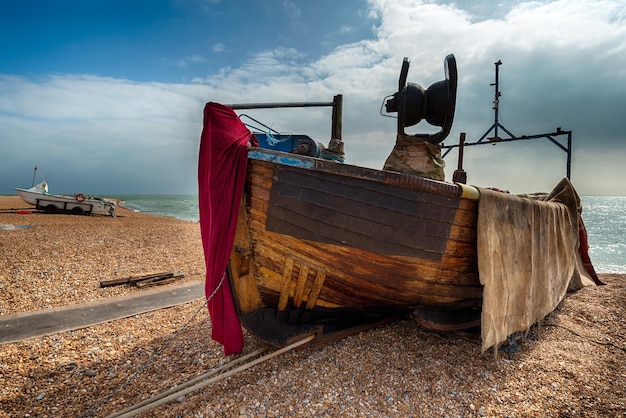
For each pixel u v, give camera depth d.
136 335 4.55
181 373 3.62
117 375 3.58
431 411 3.00
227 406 2.99
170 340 4.04
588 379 3.58
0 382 3.36
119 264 8.95
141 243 12.85
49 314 5.21
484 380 3.52
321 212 3.47
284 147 5.28
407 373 3.59
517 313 4.11
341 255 3.60
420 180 3.38
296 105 5.44
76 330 4.65
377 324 4.65
